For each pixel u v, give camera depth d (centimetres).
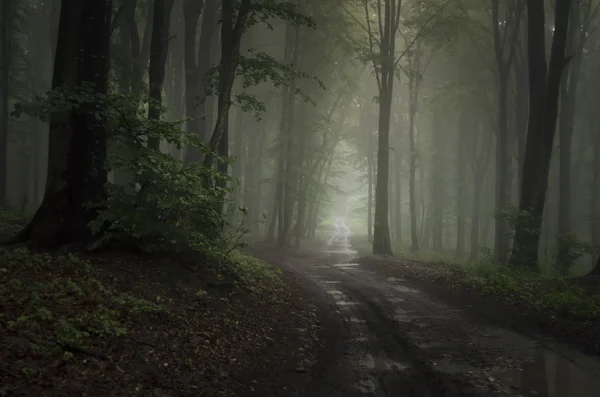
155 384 524
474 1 2761
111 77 1816
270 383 612
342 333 928
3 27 2778
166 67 3462
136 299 712
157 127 863
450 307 1177
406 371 689
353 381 645
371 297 1322
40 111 809
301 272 1956
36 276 688
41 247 864
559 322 977
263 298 1081
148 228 838
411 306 1191
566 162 2850
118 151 841
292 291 1338
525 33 2938
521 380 646
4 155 2734
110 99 820
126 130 897
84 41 909
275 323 938
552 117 1841
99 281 740
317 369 692
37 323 539
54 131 903
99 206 878
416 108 3438
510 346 829
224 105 1385
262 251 2898
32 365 463
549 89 1836
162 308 721
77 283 700
